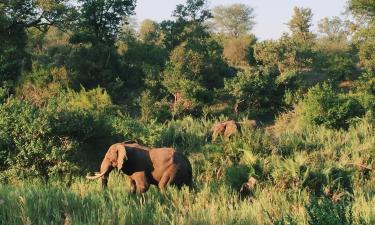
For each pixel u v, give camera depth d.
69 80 43.28
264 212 10.74
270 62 52.97
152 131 24.50
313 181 15.09
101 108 31.58
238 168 15.95
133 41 57.88
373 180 17.97
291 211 11.51
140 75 49.47
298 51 52.59
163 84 42.25
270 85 41.44
